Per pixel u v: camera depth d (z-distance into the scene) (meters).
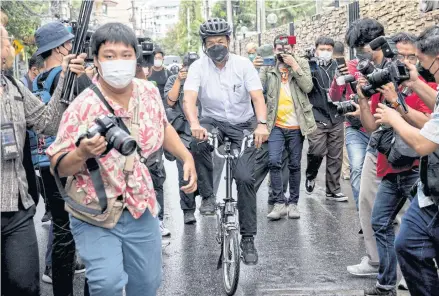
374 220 4.65
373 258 5.23
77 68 3.72
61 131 3.13
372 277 5.27
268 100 7.17
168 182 10.17
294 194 7.45
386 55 4.09
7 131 3.34
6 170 3.34
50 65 4.65
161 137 3.34
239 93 5.07
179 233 6.91
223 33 4.91
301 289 5.03
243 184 4.93
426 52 3.77
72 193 3.17
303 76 7.07
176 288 5.21
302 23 17.36
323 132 7.92
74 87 3.95
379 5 9.61
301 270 5.54
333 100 6.12
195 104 5.02
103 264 3.14
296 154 7.34
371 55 4.76
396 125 3.38
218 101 5.09
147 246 3.29
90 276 3.14
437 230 3.53
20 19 18.55
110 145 2.84
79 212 3.18
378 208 4.61
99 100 3.15
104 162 3.08
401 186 4.44
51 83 4.52
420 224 3.57
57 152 3.10
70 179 3.18
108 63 3.07
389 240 4.66
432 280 3.66
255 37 26.47
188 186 3.55
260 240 6.54
